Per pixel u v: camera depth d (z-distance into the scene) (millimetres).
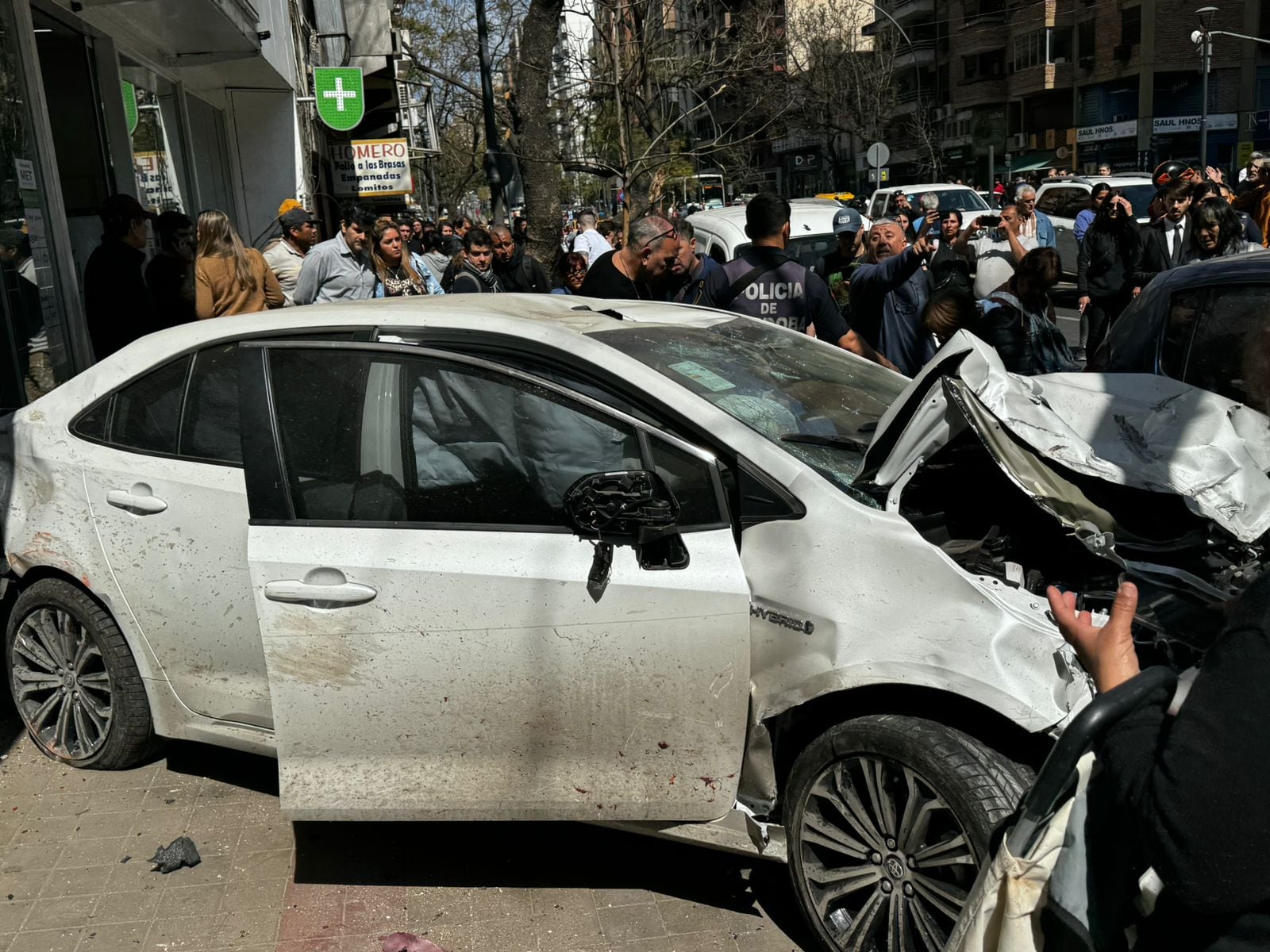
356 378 3361
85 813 3855
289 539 3250
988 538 3047
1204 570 3193
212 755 4254
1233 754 1326
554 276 12844
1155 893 1505
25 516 4004
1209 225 8281
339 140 19719
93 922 3275
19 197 6840
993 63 58938
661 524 2914
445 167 45594
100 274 6930
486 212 47594
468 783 3193
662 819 3127
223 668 3646
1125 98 50969
